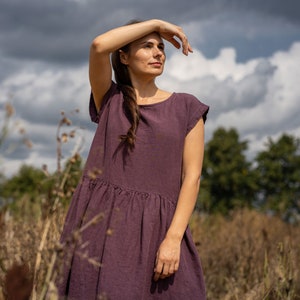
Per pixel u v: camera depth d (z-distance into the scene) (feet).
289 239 18.69
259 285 14.25
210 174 150.82
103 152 8.98
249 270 17.15
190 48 9.30
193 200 8.81
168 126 8.89
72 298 8.36
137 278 8.36
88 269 8.39
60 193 7.14
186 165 9.02
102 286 8.23
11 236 12.03
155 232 8.64
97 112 9.50
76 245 8.48
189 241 8.82
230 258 18.72
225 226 28.40
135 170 8.74
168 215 8.74
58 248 6.99
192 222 23.27
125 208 8.60
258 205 142.72
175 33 9.20
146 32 9.07
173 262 8.41
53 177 7.16
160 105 9.08
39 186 7.64
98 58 8.90
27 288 6.19
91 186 8.81
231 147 152.76
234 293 14.83
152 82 9.41
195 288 8.68
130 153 8.77
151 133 8.83
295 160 146.61
